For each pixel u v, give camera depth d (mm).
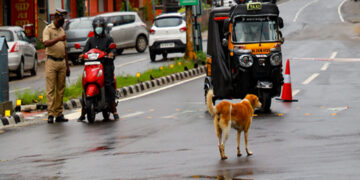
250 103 10117
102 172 9031
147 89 22281
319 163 8961
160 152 10555
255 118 14562
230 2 17969
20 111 16828
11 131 14031
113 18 37406
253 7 16141
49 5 47750
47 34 15164
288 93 17578
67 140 12375
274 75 15711
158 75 24516
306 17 60938
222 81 16141
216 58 16312
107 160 10016
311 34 45281
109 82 15188
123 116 15969
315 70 25172
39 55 39438
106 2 62969
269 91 15594
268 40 16016
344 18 57875
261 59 15656
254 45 15789
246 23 16156
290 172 8398
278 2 82250
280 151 10148
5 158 10711
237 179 8109
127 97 20250
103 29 15211
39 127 14547
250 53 15711
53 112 15367
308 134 11852
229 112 9703
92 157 10375
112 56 14977
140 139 12086
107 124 14586
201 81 24250
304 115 14703
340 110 15281
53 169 9453
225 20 16062
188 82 24078
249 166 8977
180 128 13359
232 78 16016
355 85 20469
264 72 15672
